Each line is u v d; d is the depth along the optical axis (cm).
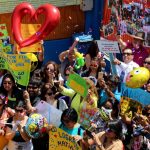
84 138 814
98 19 1399
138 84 944
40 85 976
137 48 1215
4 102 919
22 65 997
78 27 1426
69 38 1423
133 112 905
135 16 1262
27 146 855
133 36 1242
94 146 805
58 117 878
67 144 793
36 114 840
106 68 1293
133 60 1207
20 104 899
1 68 1048
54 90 966
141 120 873
